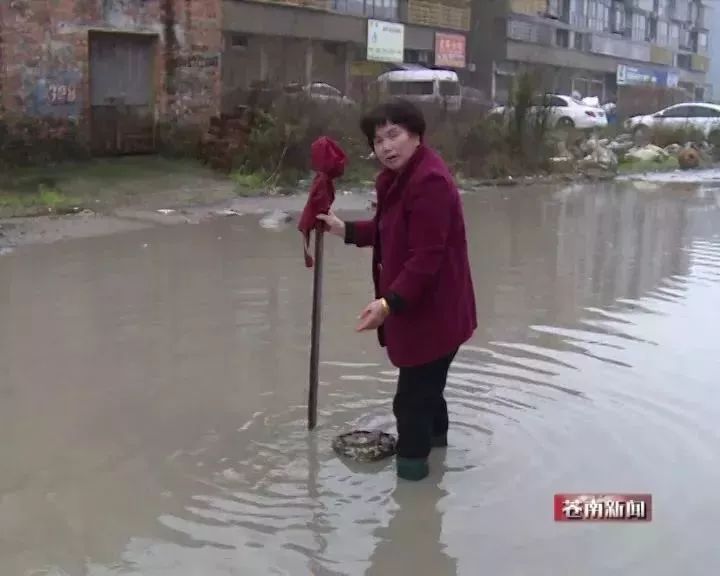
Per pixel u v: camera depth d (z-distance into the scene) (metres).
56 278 7.89
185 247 9.59
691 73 66.69
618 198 16.17
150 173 14.95
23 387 5.03
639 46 56.25
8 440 4.27
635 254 9.88
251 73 26.70
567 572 3.19
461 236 3.87
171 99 16.81
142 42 16.48
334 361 5.61
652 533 3.47
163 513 3.58
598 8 51.09
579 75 50.12
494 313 6.93
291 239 10.29
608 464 4.09
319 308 4.40
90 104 15.73
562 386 5.15
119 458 4.09
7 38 14.24
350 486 3.85
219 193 13.80
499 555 3.30
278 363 5.54
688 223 12.69
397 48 32.28
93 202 12.28
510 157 19.55
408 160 3.78
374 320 3.66
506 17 40.56
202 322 6.48
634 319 6.80
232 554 3.27
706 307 7.25
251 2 26.11
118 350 5.77
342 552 3.30
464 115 19.47
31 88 14.67
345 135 16.39
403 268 3.78
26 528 3.44
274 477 3.92
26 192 12.48
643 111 39.53
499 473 3.98
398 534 3.44
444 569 3.20
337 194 14.60
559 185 18.62
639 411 4.76
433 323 3.80
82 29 15.27
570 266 9.04
